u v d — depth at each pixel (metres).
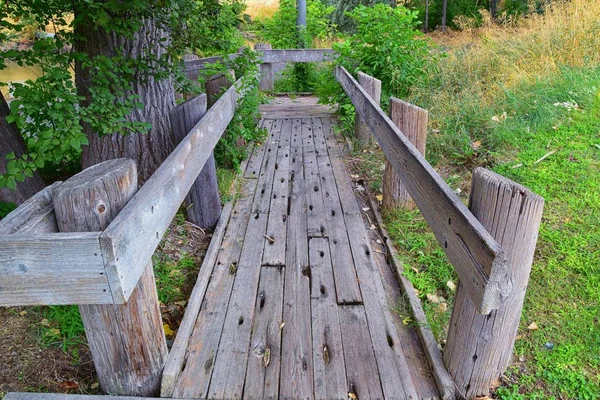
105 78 3.01
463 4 17.83
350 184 4.12
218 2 3.28
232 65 4.86
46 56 2.82
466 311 1.73
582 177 3.37
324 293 2.51
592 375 1.91
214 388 1.86
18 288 1.35
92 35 3.21
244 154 4.80
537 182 3.39
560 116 4.39
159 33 3.53
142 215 1.55
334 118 6.66
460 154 4.12
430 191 1.95
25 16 2.99
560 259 2.62
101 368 1.78
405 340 2.14
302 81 9.17
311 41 10.05
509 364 1.97
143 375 1.81
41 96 2.64
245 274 2.71
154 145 3.67
